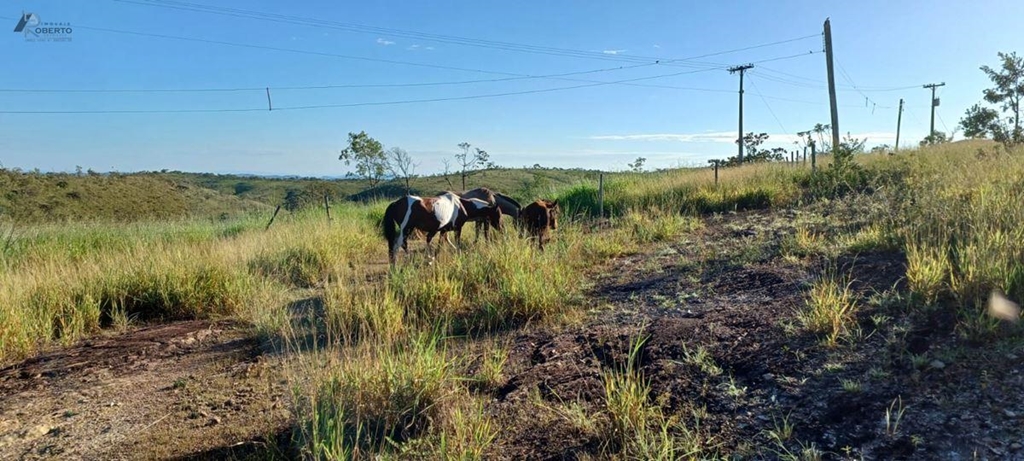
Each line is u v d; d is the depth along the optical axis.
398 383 3.57
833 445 2.72
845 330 3.84
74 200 34.59
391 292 5.99
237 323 6.31
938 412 2.79
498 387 3.96
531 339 4.96
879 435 2.71
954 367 3.14
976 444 2.50
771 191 12.83
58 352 5.39
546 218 9.34
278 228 12.56
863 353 3.54
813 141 14.82
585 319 5.35
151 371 4.82
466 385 3.96
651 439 2.97
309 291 7.83
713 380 3.61
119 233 13.11
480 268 6.84
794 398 3.21
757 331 4.23
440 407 3.51
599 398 3.55
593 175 20.61
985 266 3.90
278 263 9.04
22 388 4.48
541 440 3.17
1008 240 4.29
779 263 6.23
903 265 4.93
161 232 13.70
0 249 9.42
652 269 7.19
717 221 11.04
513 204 11.52
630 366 3.52
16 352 5.21
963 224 5.34
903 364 3.30
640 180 16.98
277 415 3.73
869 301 4.28
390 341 4.64
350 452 3.10
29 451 3.44
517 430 3.31
